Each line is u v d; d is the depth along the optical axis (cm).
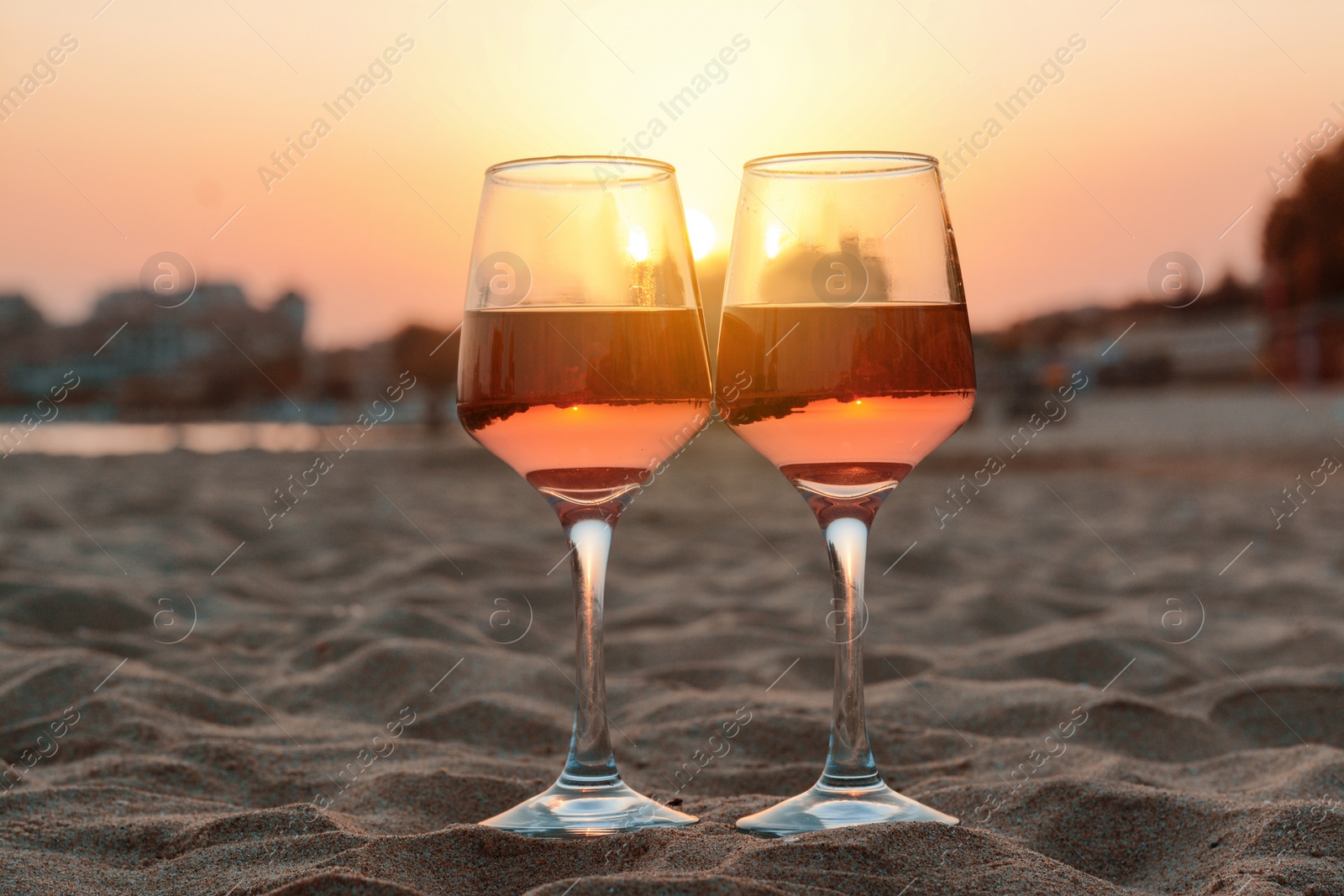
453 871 141
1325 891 136
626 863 142
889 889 129
